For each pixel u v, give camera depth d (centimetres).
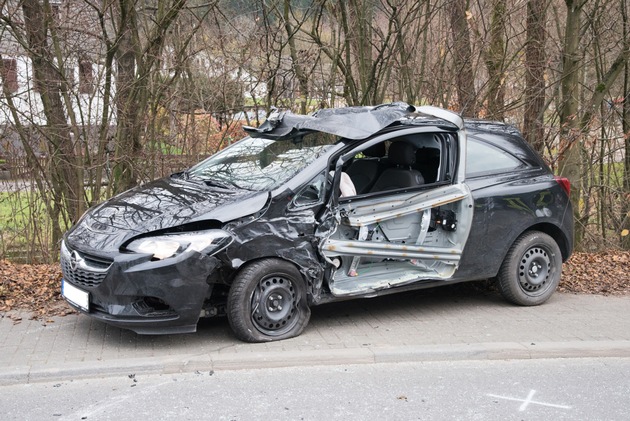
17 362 516
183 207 563
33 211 909
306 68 1014
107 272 525
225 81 994
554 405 485
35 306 651
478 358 569
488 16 1013
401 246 616
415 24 1003
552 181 707
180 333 570
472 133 688
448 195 638
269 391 493
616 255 995
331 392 495
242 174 625
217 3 930
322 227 579
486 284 784
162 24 873
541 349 577
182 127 986
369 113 628
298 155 617
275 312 573
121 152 903
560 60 1038
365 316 660
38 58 850
